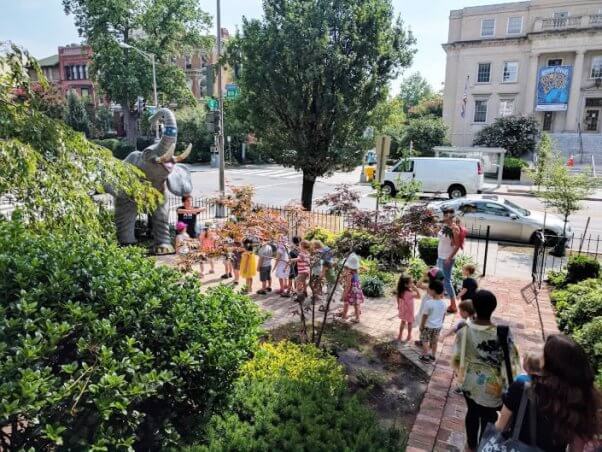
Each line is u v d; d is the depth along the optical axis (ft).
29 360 8.61
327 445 10.78
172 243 39.99
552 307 27.84
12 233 12.84
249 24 40.60
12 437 8.99
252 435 11.33
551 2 126.93
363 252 36.09
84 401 9.36
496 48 133.18
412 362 20.40
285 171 120.67
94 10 117.19
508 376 12.85
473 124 139.33
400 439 12.86
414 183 30.27
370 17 39.17
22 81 15.34
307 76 38.24
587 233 52.31
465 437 15.30
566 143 122.83
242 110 43.98
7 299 10.49
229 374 12.00
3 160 13.29
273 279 33.76
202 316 12.42
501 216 47.75
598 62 125.59
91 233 15.46
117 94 126.21
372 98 41.06
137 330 11.01
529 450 8.81
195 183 94.53
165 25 123.54
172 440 10.64
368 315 26.40
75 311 10.08
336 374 16.08
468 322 13.73
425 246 36.76
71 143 15.53
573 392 8.60
